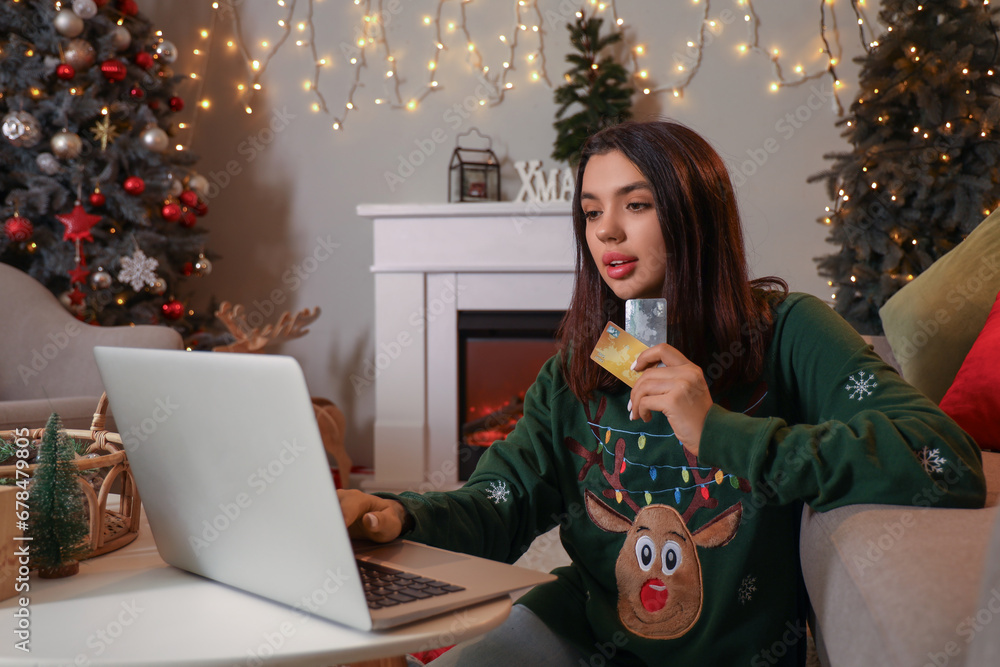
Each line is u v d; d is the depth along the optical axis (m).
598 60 3.42
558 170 3.46
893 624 0.47
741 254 0.88
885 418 0.71
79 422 2.07
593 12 3.47
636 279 0.87
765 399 0.87
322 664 0.52
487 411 3.41
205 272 3.29
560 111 3.29
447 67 3.59
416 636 0.55
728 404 0.88
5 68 2.80
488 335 3.39
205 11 3.70
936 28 2.63
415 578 0.64
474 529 0.86
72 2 2.89
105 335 2.54
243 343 3.12
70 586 0.67
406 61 3.61
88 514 0.78
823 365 0.83
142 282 2.98
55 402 2.02
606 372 0.92
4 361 2.50
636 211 0.85
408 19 3.61
